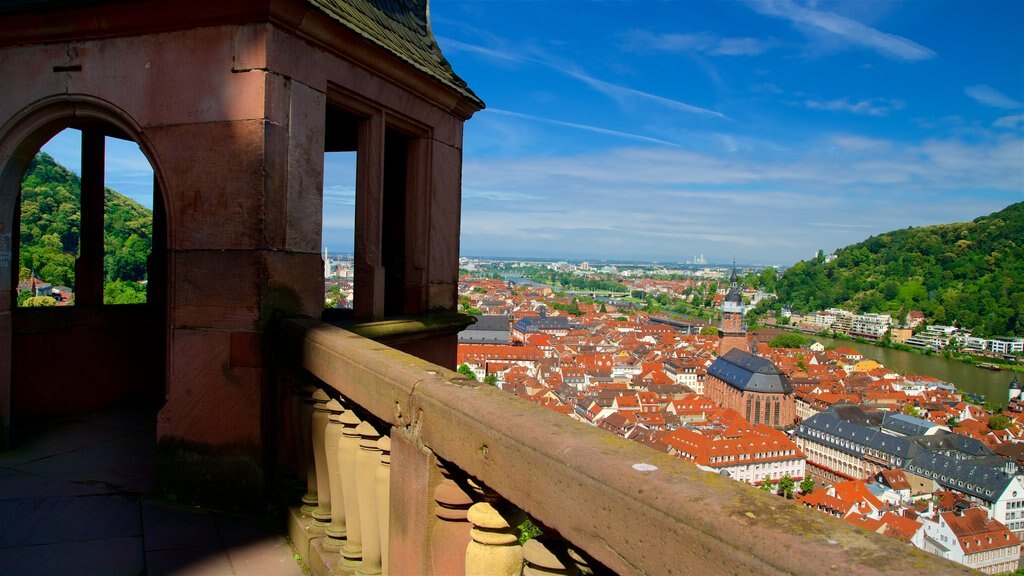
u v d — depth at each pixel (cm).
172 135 520
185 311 516
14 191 602
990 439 9556
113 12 522
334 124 846
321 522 418
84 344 756
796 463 8506
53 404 725
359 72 600
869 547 124
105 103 540
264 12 488
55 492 523
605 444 188
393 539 298
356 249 650
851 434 9612
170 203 522
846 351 16225
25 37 555
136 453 621
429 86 699
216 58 505
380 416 312
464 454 238
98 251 790
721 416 9469
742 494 151
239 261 503
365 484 340
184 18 506
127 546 437
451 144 776
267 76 496
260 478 500
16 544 433
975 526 6656
